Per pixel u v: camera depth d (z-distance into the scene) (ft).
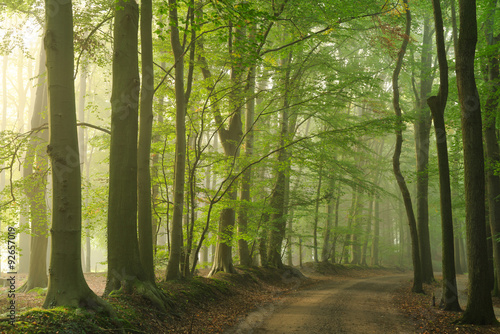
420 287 58.34
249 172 56.44
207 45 49.01
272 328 33.27
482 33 55.93
